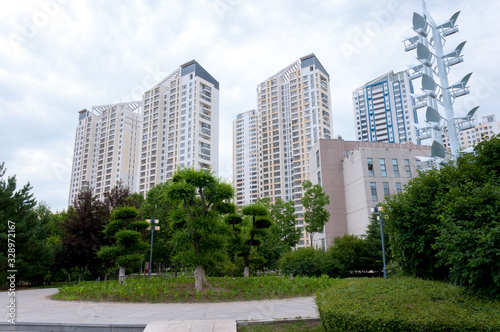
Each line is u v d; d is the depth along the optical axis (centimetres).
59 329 870
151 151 9662
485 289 547
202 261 1498
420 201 791
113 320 910
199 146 8981
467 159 784
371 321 500
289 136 11381
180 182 1620
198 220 1520
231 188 1675
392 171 4538
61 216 3512
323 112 10838
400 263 876
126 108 11431
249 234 2386
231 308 1120
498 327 440
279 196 11206
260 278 2019
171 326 770
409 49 3638
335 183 5009
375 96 14138
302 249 2805
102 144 11206
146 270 2545
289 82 11656
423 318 480
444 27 3259
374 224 3000
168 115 9650
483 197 568
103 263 2603
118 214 2058
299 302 1258
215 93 10125
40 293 1883
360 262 2753
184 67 9919
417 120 13200
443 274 766
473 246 531
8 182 2420
